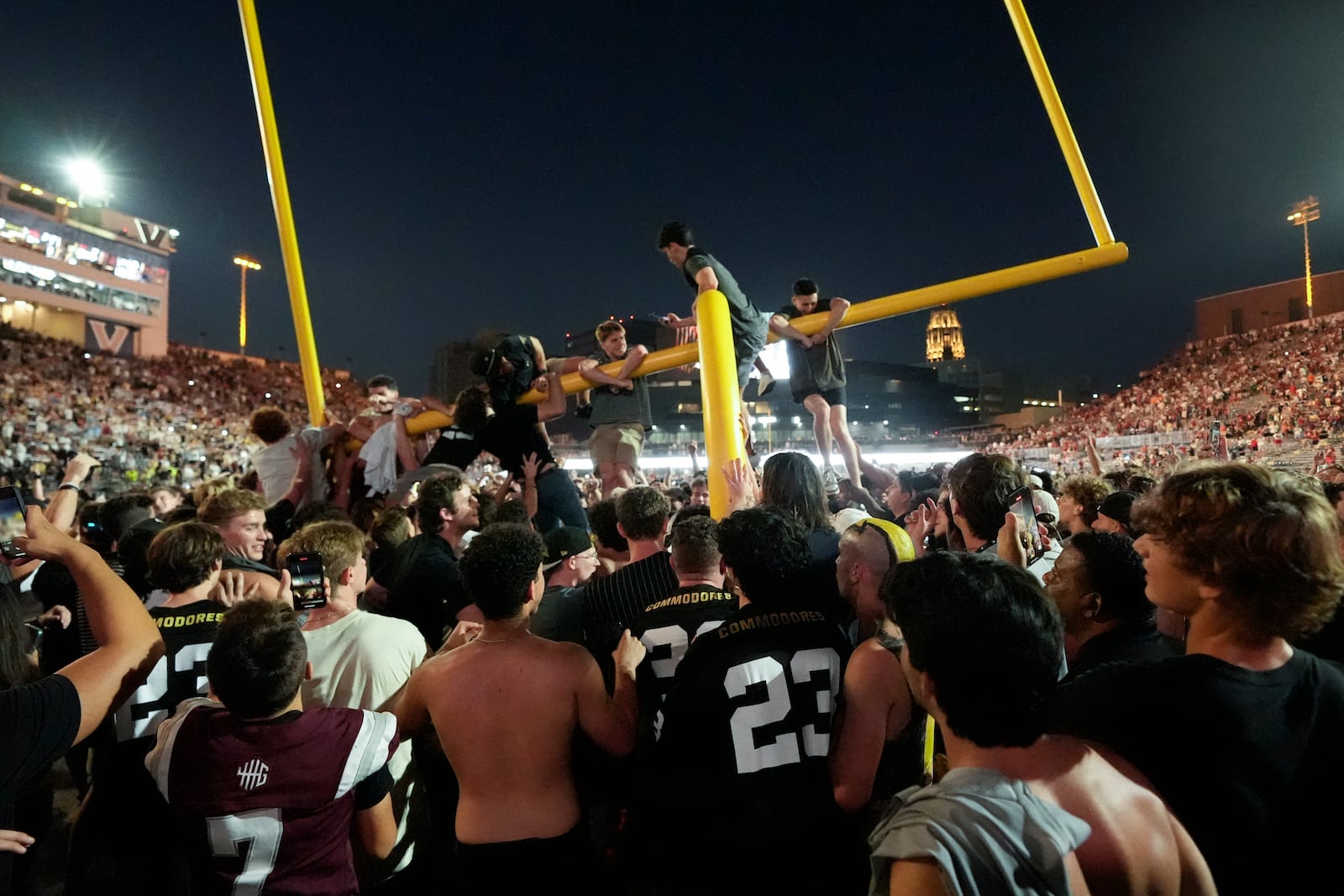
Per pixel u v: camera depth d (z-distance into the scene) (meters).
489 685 2.36
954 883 1.13
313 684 2.82
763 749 2.11
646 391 6.56
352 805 2.31
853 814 2.17
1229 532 1.54
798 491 3.26
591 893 2.40
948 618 1.38
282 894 2.11
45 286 51.12
